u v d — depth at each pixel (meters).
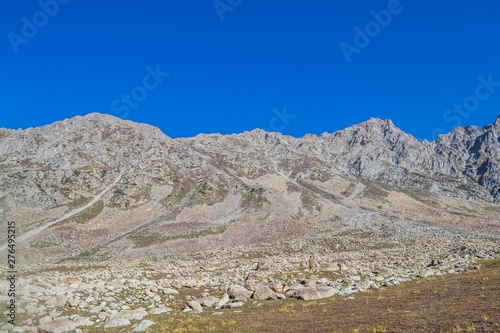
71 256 117.38
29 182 195.50
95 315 25.39
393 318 20.14
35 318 23.02
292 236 138.62
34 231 144.38
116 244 131.88
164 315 25.31
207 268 50.44
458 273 37.22
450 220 188.12
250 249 91.44
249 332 19.84
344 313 22.98
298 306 26.52
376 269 42.75
